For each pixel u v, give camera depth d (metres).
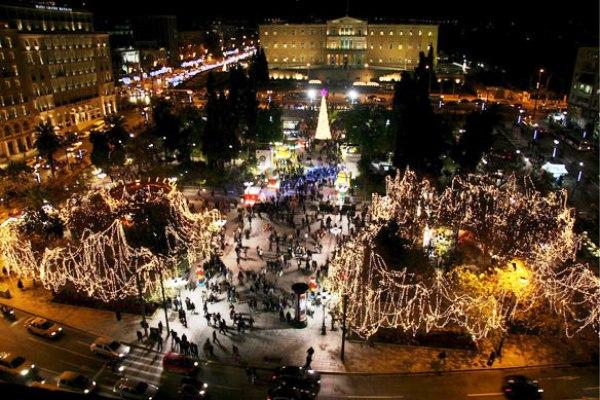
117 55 170.88
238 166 82.44
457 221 50.28
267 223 61.34
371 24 182.50
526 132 103.88
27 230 52.47
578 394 34.50
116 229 49.84
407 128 69.25
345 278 43.66
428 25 179.38
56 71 103.44
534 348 39.28
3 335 40.97
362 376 36.47
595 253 52.94
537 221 50.78
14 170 69.06
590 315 41.56
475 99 139.25
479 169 77.56
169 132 81.75
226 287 47.22
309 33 187.62
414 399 34.16
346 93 145.88
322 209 64.31
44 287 47.56
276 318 43.06
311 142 94.00
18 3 94.94
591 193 71.00
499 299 43.38
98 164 76.56
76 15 114.00
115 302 45.38
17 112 90.94
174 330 41.53
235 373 36.75
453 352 38.91
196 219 56.44
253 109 90.81
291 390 33.19
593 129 95.56
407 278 44.16
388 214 53.44
